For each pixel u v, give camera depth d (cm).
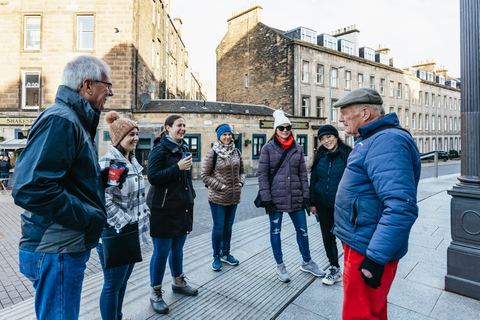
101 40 1728
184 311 277
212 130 1828
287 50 2562
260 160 361
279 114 359
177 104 1997
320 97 2706
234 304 290
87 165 162
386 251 153
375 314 182
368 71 3155
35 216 152
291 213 364
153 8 2216
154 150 288
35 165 137
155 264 278
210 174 378
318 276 352
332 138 343
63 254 154
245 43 2934
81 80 166
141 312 276
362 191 176
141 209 242
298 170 358
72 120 152
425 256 406
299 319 262
